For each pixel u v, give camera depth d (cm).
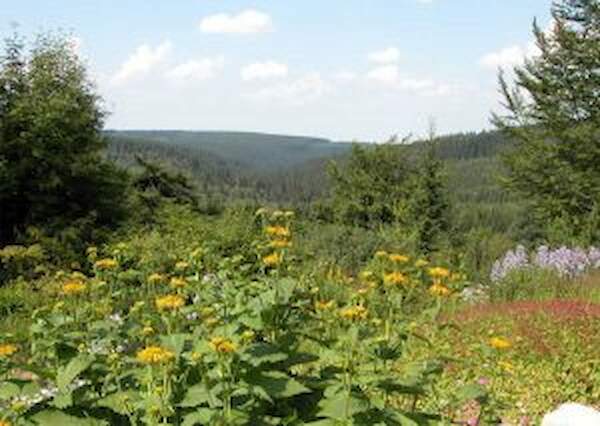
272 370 484
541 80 2969
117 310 668
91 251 675
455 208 2852
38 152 2422
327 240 1909
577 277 1902
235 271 580
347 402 459
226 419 433
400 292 565
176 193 3553
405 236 2133
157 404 432
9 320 1262
